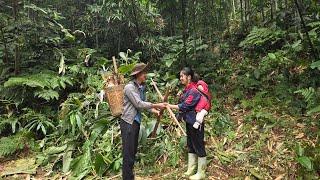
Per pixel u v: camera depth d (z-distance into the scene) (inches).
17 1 258.7
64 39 293.6
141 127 194.1
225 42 324.5
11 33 259.1
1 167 200.8
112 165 183.5
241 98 241.3
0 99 247.8
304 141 185.6
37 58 278.7
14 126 226.4
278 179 163.3
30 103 250.7
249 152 185.6
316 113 204.7
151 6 311.4
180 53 289.0
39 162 200.8
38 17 267.3
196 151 167.8
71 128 217.3
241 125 210.7
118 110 159.8
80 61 283.4
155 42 298.4
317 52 246.8
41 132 233.9
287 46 265.6
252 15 335.9
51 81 245.0
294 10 287.7
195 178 166.2
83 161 187.9
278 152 180.2
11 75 257.1
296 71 250.7
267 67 265.6
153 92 249.3
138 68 155.3
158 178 175.3
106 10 291.7
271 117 207.5
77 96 243.6
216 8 321.1
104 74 233.8
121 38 318.0
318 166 163.2
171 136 203.2
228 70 279.0
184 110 167.5
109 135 204.5
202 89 167.3
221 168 177.2
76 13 327.3
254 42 273.7
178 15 307.0
